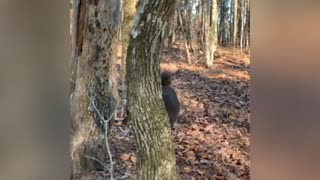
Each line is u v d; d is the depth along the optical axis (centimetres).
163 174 283
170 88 416
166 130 284
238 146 455
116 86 461
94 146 436
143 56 272
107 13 443
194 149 455
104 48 445
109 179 419
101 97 445
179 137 460
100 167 433
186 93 484
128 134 451
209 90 480
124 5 470
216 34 473
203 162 452
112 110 449
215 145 457
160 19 263
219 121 468
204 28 470
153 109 279
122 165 431
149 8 262
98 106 441
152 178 282
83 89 435
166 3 259
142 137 281
